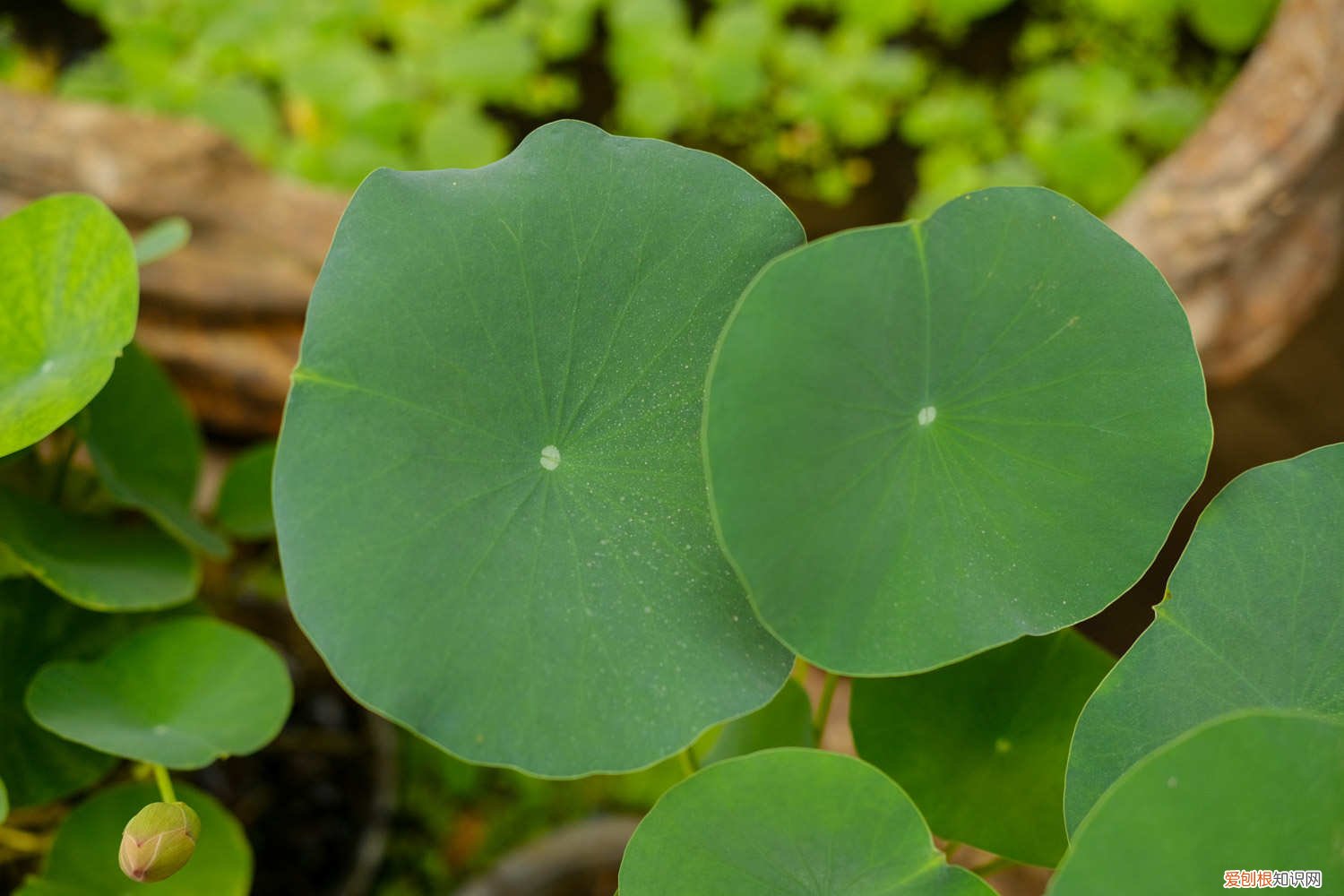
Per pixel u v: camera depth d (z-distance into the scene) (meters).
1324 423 2.12
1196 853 1.14
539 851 1.84
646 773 2.21
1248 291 1.91
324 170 2.89
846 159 3.16
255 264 1.96
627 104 3.08
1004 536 1.21
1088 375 1.21
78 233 1.31
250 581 1.91
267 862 1.79
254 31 3.08
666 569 1.21
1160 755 1.13
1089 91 3.04
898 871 1.20
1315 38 1.85
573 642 1.20
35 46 3.11
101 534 1.44
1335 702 1.21
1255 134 1.90
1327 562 1.22
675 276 1.22
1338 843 1.14
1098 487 1.21
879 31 3.20
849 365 1.17
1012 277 1.19
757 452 1.16
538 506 1.21
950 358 1.19
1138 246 1.98
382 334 1.20
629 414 1.22
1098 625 2.38
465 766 2.21
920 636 1.20
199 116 2.87
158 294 1.91
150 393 1.49
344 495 1.19
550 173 1.22
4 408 1.30
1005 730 1.31
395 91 2.97
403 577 1.19
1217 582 1.22
